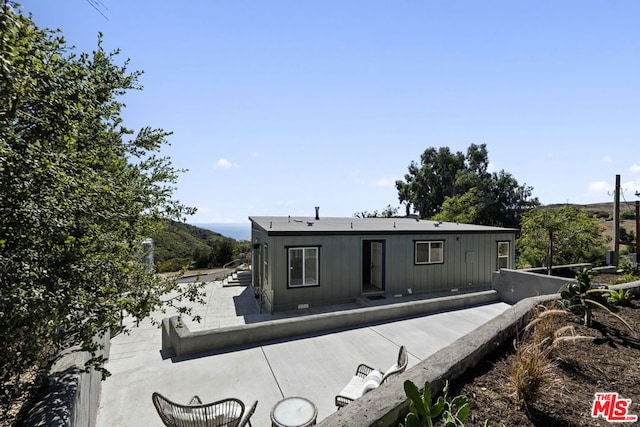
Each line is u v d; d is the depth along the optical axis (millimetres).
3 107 1599
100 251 2314
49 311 1818
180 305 9336
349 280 9727
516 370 2373
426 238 10727
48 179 1736
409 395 1807
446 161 30875
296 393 3762
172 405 2580
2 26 1330
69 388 2254
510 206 27031
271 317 8266
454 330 5887
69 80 2000
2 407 2023
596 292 4012
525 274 8086
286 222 11102
